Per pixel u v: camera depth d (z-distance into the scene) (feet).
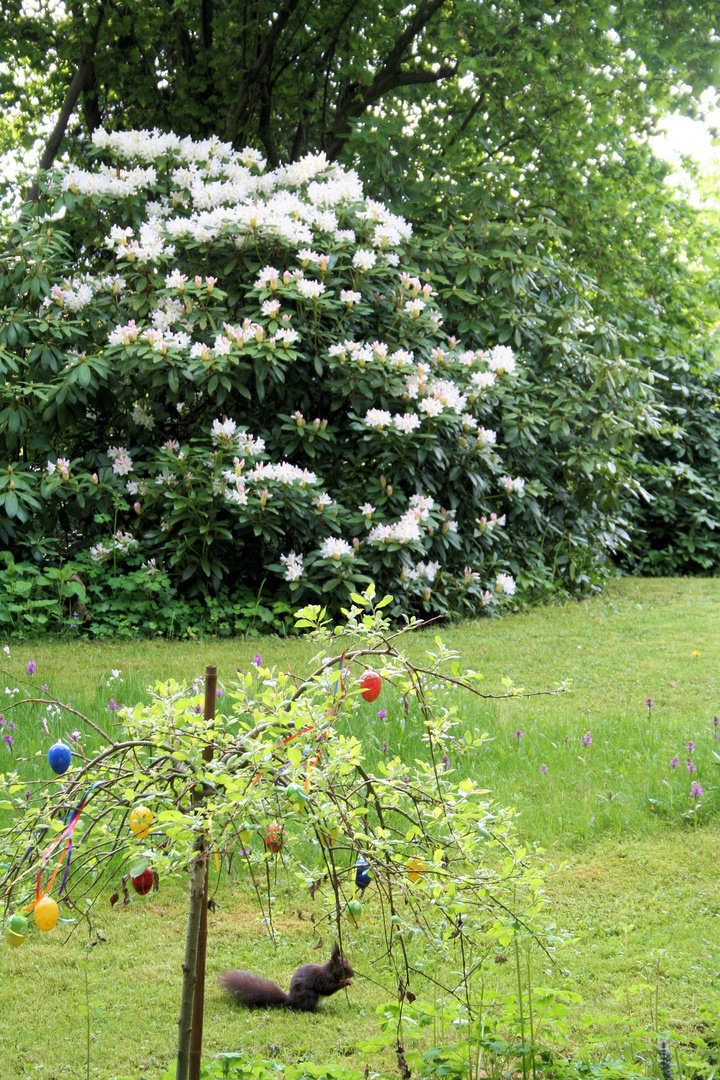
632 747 19.03
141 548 30.94
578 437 39.24
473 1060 9.09
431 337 35.42
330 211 33.53
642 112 40.34
